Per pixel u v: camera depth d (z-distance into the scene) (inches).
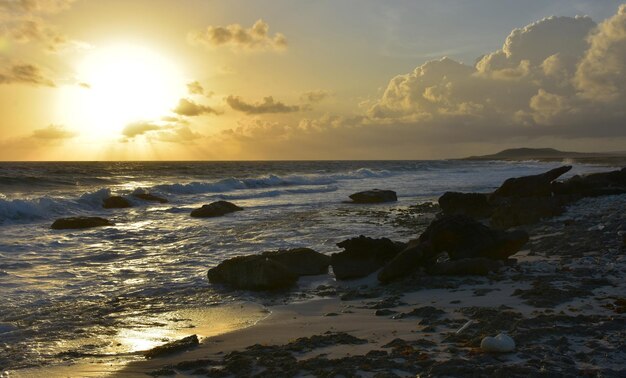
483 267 407.5
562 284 354.9
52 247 597.0
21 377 235.3
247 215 921.5
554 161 4982.8
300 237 665.6
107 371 240.1
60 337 296.4
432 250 429.7
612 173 1020.5
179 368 236.5
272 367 225.5
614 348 219.8
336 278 444.1
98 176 2025.1
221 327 313.9
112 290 409.4
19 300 374.3
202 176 2183.8
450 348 233.9
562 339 232.7
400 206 1093.1
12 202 852.0
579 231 577.0
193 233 706.2
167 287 419.2
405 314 309.0
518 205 705.0
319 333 286.2
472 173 2664.9
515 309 298.4
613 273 382.0
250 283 409.1
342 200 1230.9
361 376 207.0
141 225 792.9
